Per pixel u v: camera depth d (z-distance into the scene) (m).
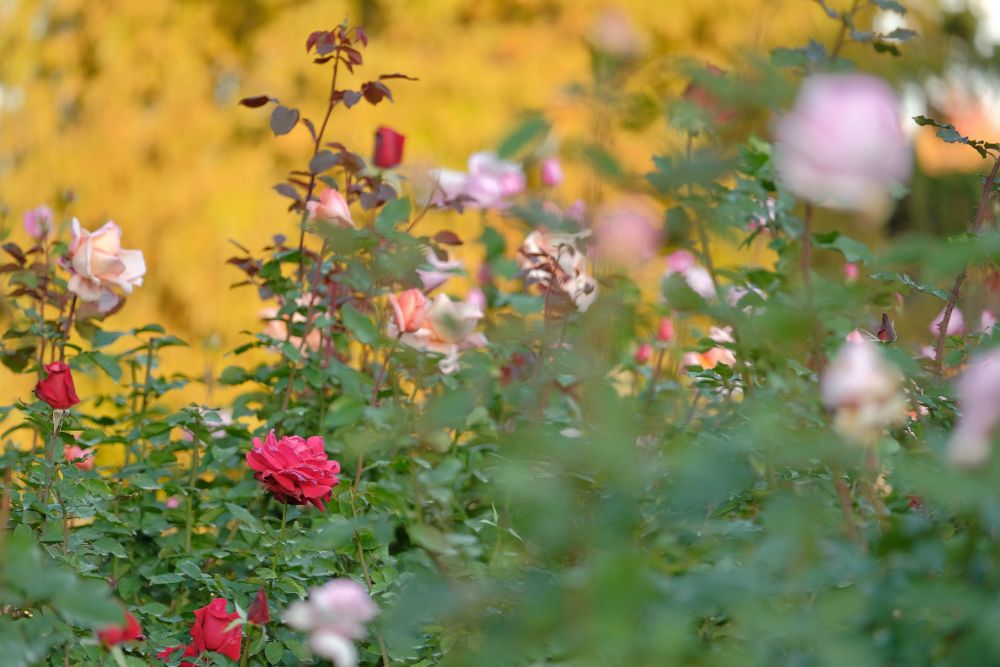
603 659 1.79
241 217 13.53
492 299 4.99
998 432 1.68
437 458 3.39
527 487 2.00
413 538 2.26
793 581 1.83
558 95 2.13
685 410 4.32
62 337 4.18
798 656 1.83
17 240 13.09
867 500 2.97
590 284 3.37
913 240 1.91
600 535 2.00
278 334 4.75
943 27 11.68
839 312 2.20
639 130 2.15
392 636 2.90
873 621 1.83
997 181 3.02
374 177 4.11
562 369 2.23
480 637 2.45
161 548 3.89
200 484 4.37
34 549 1.93
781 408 2.45
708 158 2.07
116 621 1.89
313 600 2.41
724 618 2.32
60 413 3.22
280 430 4.22
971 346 3.03
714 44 12.84
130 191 14.29
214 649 3.04
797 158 1.75
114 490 3.92
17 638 2.24
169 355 13.02
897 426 2.49
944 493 1.68
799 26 10.01
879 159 1.71
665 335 4.54
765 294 3.82
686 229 2.35
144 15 14.77
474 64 13.34
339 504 3.32
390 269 3.01
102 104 14.70
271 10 14.37
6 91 15.72
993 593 1.72
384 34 13.89
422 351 3.37
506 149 1.90
